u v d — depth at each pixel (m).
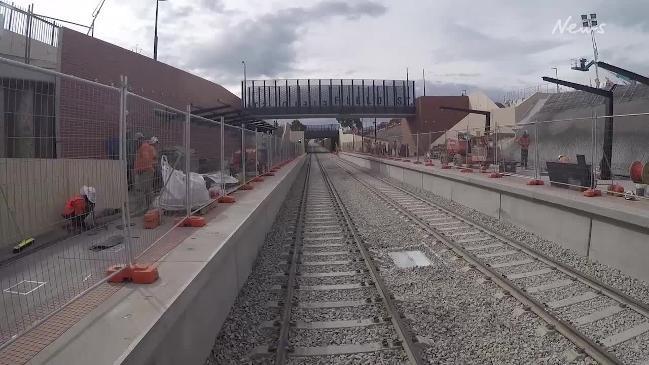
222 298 5.65
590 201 8.73
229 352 4.89
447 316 5.70
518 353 4.74
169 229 6.66
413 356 4.56
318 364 4.59
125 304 3.88
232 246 6.36
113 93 5.34
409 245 9.51
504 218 12.34
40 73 4.07
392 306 5.88
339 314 5.79
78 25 17.36
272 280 7.25
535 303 5.80
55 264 4.63
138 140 5.89
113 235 5.45
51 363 2.97
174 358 3.88
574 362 4.53
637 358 4.64
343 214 13.52
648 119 15.66
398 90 42.41
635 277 7.35
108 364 2.90
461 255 8.33
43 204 4.49
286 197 18.61
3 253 4.07
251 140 15.68
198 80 26.42
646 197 8.79
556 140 19.94
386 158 36.16
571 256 8.70
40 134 4.32
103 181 5.33
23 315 3.78
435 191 19.17
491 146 18.25
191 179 8.05
